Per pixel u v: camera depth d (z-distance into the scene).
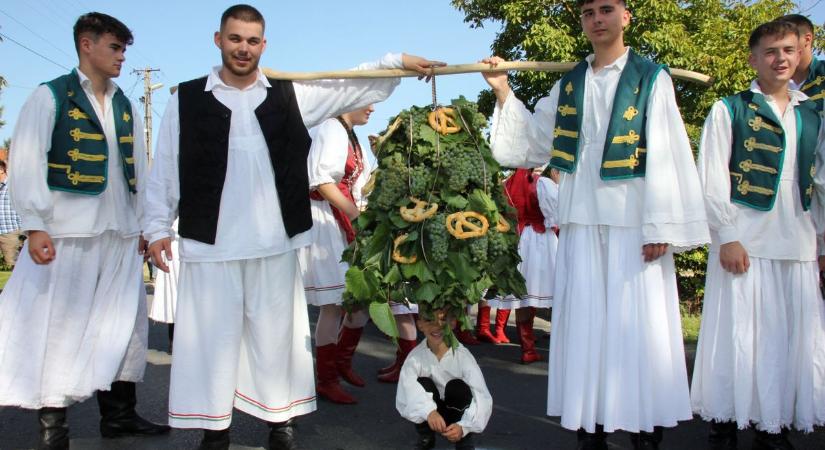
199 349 3.35
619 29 3.27
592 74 3.38
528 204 6.14
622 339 3.23
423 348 3.56
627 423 3.21
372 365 5.74
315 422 4.19
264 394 3.43
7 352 3.48
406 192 3.26
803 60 3.94
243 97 3.39
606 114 3.30
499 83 3.51
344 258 3.53
